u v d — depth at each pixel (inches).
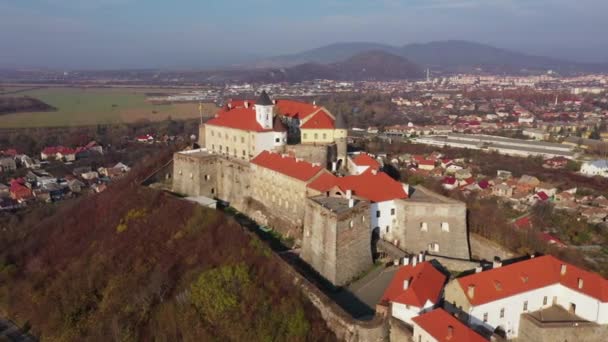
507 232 4753.9
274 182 4948.3
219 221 4525.1
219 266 3882.9
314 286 3442.4
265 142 5620.1
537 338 3179.1
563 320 3262.8
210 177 5812.0
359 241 3841.0
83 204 6250.0
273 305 3400.6
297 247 4426.7
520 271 3390.7
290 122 6333.7
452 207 4288.9
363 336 2977.4
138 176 6387.8
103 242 4911.4
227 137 6048.2
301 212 4579.2
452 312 3228.3
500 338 2935.5
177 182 6082.7
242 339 3245.6
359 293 3582.7
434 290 3144.7
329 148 5723.4
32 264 5068.9
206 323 3442.4
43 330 4170.8
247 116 5935.0
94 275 4367.6
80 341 3777.1
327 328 3233.3
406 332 2883.9
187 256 4205.2
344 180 4397.1
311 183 4466.0
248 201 5329.7
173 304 3693.4
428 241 4308.6
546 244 4803.2
